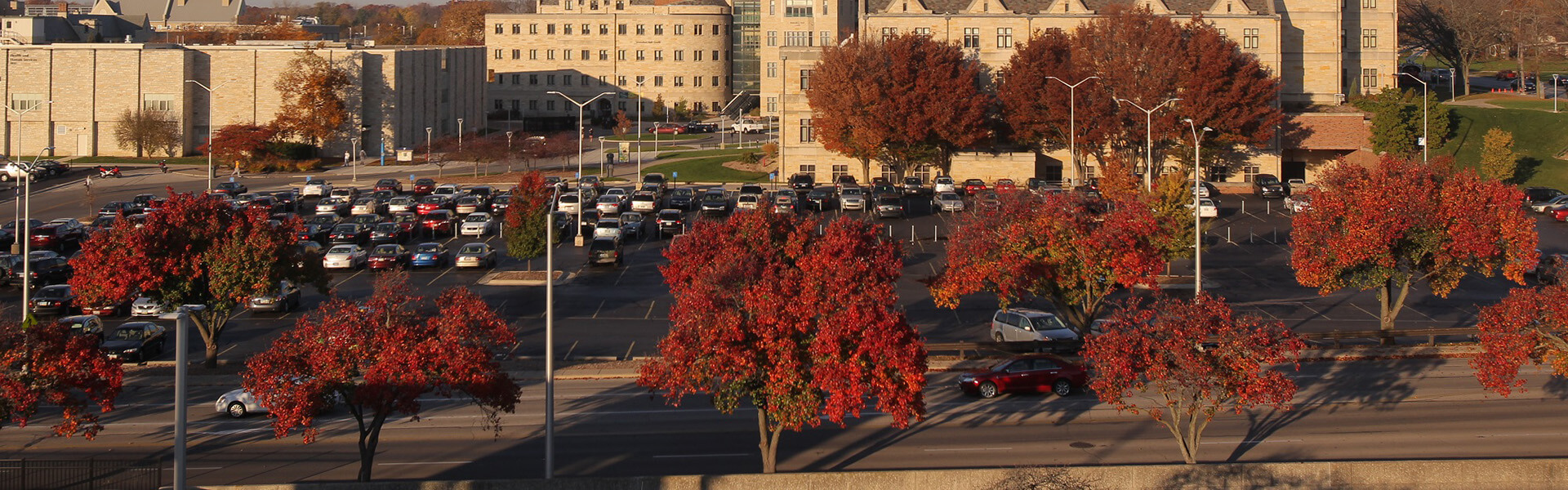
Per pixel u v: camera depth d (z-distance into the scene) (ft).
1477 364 126.62
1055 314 172.86
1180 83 334.44
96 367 108.58
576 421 130.52
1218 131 338.75
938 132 342.44
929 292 208.03
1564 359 120.88
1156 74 331.98
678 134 559.79
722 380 105.81
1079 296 153.69
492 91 636.48
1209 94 333.42
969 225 159.12
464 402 139.03
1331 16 390.83
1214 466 98.63
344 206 306.14
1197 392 105.81
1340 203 162.81
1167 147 347.97
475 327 107.34
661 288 212.84
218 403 132.36
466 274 226.38
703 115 639.35
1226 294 206.18
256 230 152.56
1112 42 341.00
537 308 195.31
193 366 156.87
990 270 151.53
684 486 97.81
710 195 305.73
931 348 155.02
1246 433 123.65
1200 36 339.98
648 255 249.55
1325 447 118.52
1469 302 200.34
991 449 118.21
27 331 107.76
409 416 131.64
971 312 191.83
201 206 155.22
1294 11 392.27
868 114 345.51
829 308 105.81
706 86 639.35
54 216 298.15
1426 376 148.56
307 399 100.83
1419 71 552.82
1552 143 362.12
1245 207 317.63
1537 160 351.87
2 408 103.81
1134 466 98.58
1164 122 329.72
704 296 107.96
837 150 357.41
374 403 100.58
